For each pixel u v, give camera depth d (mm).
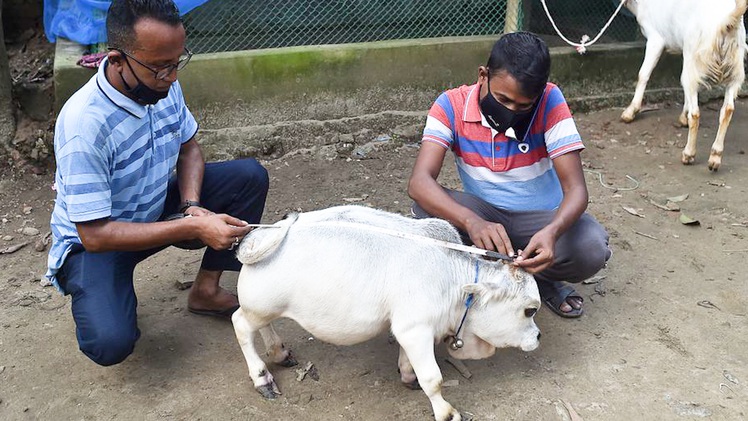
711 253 3930
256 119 5238
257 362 2775
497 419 2703
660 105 6152
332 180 4875
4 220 4305
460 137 2975
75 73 4668
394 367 2998
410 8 6004
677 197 4641
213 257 3174
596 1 7043
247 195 3184
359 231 2547
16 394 2848
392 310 2516
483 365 3020
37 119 4891
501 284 2541
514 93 2590
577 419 2699
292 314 2594
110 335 2650
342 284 2479
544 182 3062
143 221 2871
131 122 2592
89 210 2512
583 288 3590
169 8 2391
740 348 3111
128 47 2387
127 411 2752
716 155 4980
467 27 6160
